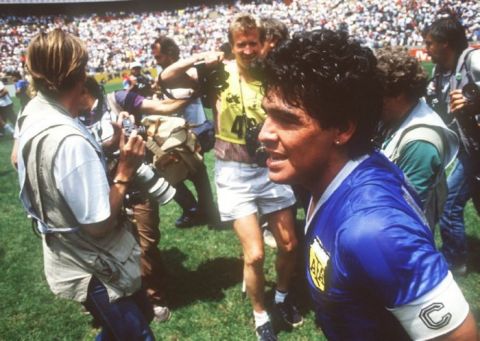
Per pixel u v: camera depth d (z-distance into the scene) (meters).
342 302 0.98
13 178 7.21
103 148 2.07
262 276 2.75
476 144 2.87
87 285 1.88
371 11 42.66
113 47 45.34
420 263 0.83
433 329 0.85
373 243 0.85
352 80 0.91
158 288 3.20
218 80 2.68
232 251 4.19
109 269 1.88
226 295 3.48
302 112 0.94
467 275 3.39
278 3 51.59
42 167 1.65
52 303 3.57
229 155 2.72
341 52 0.92
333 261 0.95
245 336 3.02
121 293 1.94
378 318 0.95
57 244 1.86
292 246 2.84
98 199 1.70
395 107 1.95
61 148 1.62
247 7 51.72
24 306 3.54
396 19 39.28
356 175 0.97
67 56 1.67
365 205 0.90
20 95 10.70
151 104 2.87
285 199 2.78
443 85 3.36
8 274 4.06
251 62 2.55
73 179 1.64
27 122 1.70
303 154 0.99
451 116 3.24
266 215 2.86
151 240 3.09
